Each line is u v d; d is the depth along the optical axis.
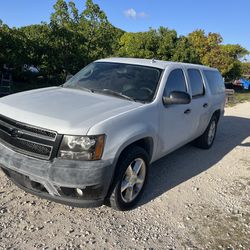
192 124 6.01
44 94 4.64
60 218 4.02
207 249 3.76
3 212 3.99
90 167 3.63
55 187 3.70
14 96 4.55
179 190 5.14
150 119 4.53
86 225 3.94
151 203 4.62
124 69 5.30
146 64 5.38
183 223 4.23
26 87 18.20
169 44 25.17
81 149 3.63
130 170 4.23
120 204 4.18
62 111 3.97
